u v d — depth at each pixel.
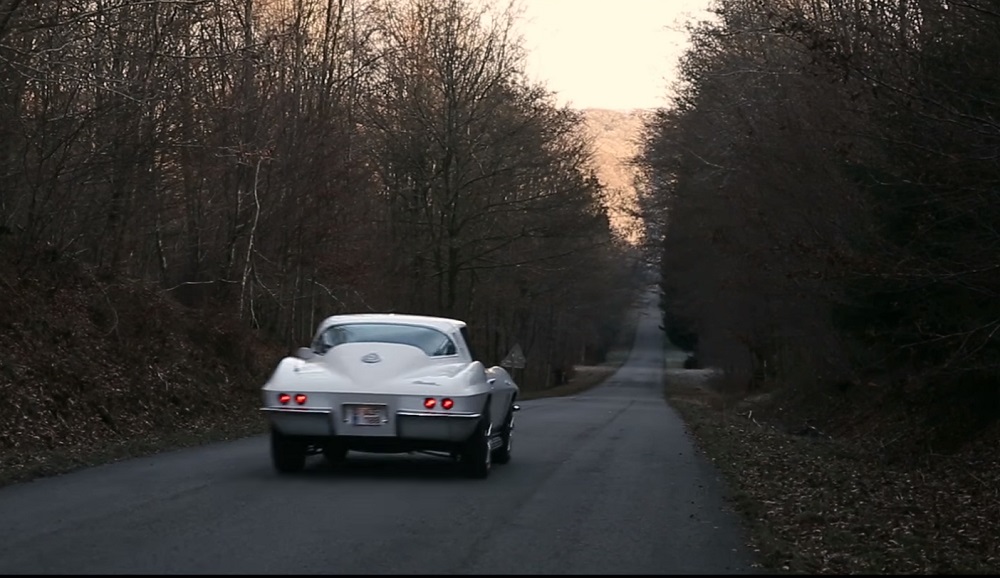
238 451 15.55
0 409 16.14
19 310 19.89
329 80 34.34
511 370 55.28
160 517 9.62
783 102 20.55
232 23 29.61
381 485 11.92
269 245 30.88
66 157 20.36
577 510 10.67
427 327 13.04
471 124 42.06
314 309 37.12
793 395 35.06
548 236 43.38
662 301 83.81
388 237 43.16
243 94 26.45
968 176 11.54
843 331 20.73
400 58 41.50
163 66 21.61
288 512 9.98
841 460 17.81
